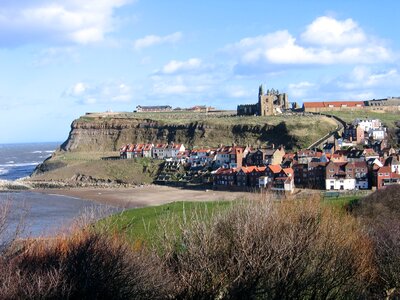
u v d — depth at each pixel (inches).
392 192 1722.4
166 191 5044.3
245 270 703.7
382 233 1157.7
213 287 692.1
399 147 6023.6
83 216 898.1
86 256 647.1
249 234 725.9
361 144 5851.4
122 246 704.4
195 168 6058.1
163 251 762.8
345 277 848.9
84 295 615.5
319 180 4293.8
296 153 5497.1
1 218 721.6
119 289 641.6
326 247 829.2
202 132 7790.4
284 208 863.7
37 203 4023.1
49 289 576.7
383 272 1026.7
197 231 739.4
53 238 735.7
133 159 7017.7
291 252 727.7
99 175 6505.9
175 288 684.1
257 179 4554.6
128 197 4594.0
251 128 7278.5
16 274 589.6
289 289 724.7
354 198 1941.4
